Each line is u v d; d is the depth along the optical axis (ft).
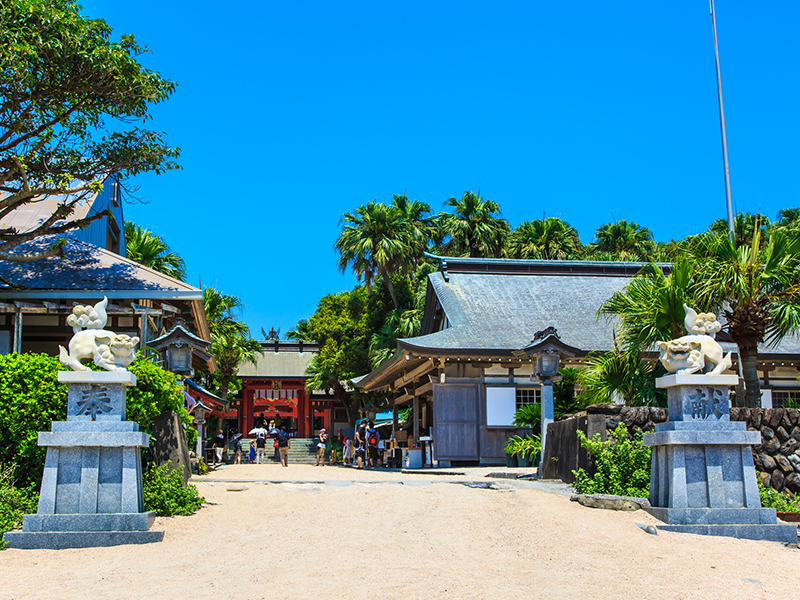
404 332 121.29
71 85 47.85
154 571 20.97
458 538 25.41
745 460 29.19
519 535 25.80
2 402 30.76
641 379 44.73
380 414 132.57
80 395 26.43
